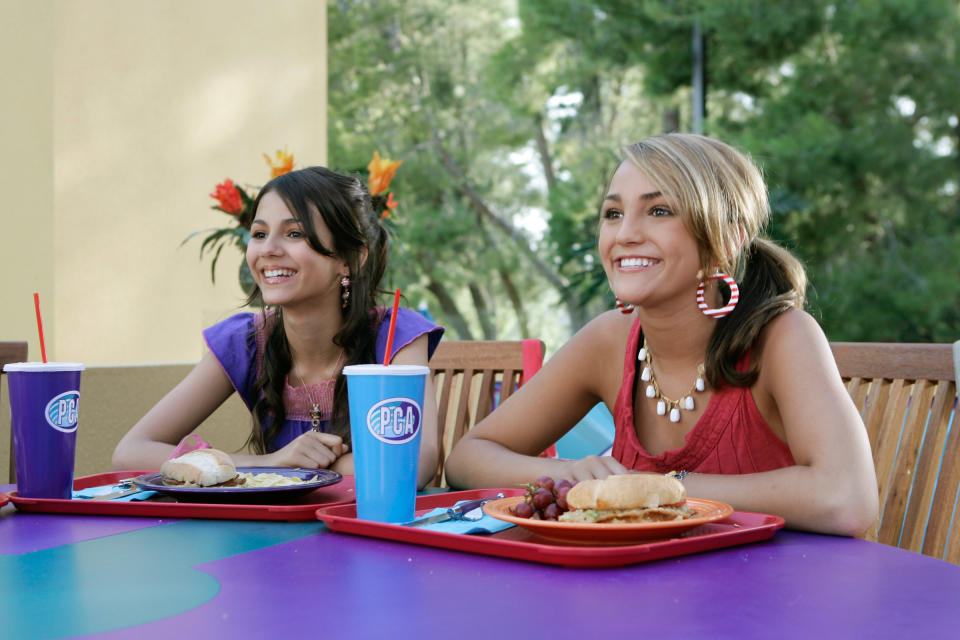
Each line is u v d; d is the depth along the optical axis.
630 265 1.34
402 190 14.49
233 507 1.07
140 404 2.59
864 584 0.81
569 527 0.89
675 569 0.85
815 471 1.12
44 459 1.13
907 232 11.09
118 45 4.25
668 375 1.44
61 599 0.76
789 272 1.44
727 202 1.33
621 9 11.96
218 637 0.67
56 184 4.00
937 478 1.38
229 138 4.75
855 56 10.77
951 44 10.77
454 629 0.68
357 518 1.03
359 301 1.69
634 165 1.33
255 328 1.77
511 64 13.73
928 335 10.92
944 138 11.21
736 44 11.08
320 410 1.71
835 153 10.39
